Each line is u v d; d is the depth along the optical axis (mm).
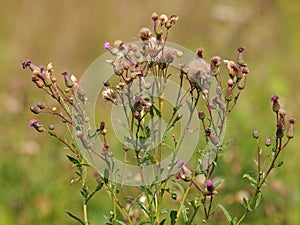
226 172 6871
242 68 4273
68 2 12336
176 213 4312
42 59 12062
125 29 12141
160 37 4207
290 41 11820
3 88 10781
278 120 4238
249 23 11188
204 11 11953
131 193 5758
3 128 7984
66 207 7156
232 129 7852
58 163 7449
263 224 6609
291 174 7309
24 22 12453
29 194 7230
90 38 12156
